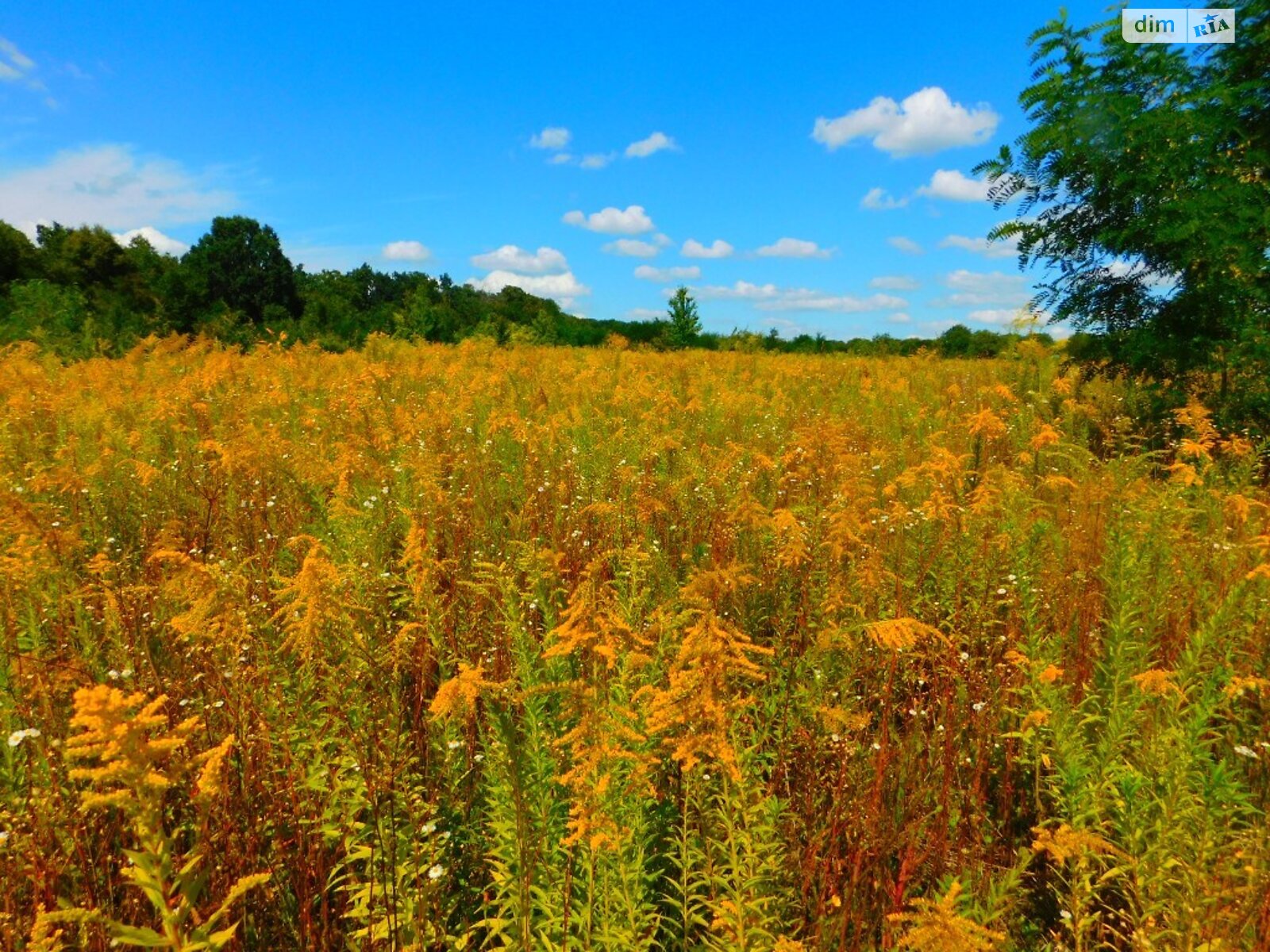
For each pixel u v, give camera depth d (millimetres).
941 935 1533
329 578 2457
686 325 24516
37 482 4500
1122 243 8703
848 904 2205
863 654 3229
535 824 2213
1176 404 8375
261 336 22141
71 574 3473
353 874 2268
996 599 3785
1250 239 7789
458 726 2664
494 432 6891
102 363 11914
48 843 2174
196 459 6223
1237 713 2955
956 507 4000
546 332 25766
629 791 2029
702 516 5094
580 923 2025
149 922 2104
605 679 2162
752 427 8031
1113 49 8641
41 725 2408
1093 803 2410
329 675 2533
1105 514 4629
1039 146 8836
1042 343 11805
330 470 4836
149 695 2699
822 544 3586
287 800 2498
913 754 2750
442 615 3072
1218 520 4547
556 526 4859
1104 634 3430
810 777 2705
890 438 7246
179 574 2611
